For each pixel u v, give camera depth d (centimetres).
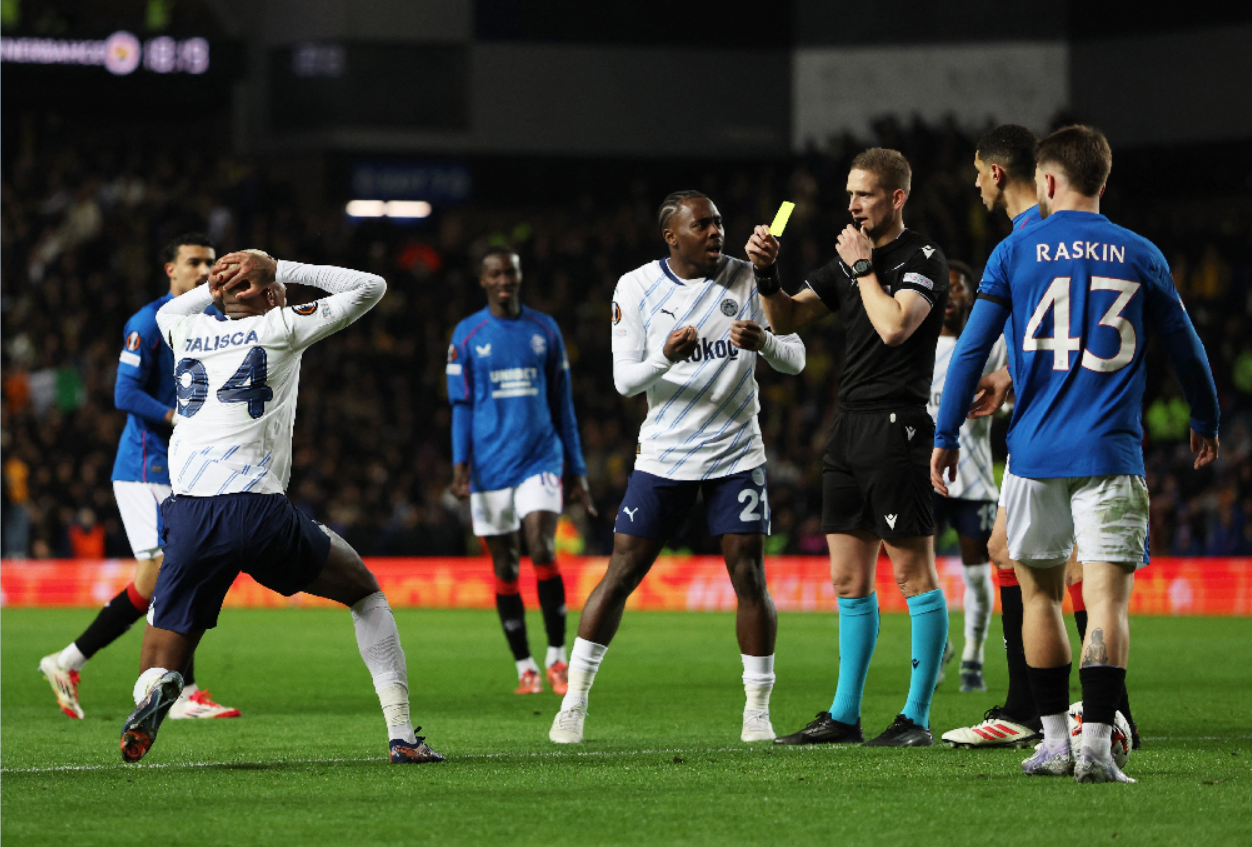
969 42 7506
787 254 6738
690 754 1605
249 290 1495
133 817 1222
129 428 2153
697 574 4591
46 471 5388
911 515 1664
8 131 7631
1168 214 7125
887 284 1681
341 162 7244
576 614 4266
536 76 7469
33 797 1322
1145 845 1093
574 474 2564
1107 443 1362
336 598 1550
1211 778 1396
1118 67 7269
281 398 1494
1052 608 1434
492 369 2508
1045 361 1391
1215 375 5975
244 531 1455
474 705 2256
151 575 2131
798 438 5734
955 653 3034
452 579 4778
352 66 7244
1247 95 6931
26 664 2903
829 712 1753
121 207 7138
